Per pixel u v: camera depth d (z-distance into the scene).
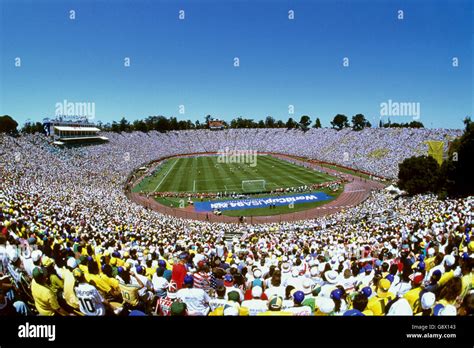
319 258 13.73
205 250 18.19
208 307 7.63
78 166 69.38
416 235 19.42
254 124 187.00
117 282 8.73
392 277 8.63
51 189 43.00
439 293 7.50
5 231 13.16
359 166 86.38
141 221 35.91
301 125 160.62
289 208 52.88
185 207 54.69
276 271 8.81
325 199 57.31
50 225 21.33
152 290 9.59
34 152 64.56
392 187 59.88
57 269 9.35
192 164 102.00
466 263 7.82
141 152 109.88
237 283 10.95
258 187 66.19
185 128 171.88
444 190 47.62
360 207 47.84
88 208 36.47
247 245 23.77
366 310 6.91
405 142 91.62
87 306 6.91
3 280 7.78
